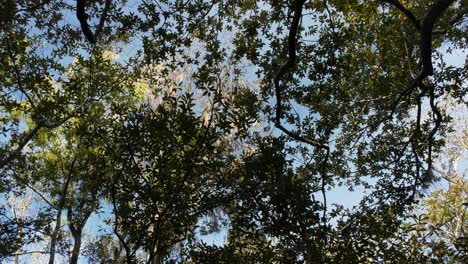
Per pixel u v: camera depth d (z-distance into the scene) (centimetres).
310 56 891
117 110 562
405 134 1065
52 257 1376
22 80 1093
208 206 600
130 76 1271
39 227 1302
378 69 1013
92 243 1571
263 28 893
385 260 610
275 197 621
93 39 653
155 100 1266
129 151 552
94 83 1227
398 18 940
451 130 1055
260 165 632
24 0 896
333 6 934
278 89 761
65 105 1171
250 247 639
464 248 510
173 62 852
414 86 820
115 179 555
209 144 562
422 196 953
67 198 1581
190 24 809
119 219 583
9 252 1196
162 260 606
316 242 612
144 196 554
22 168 1359
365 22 950
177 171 562
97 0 845
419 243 625
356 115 1062
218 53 865
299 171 796
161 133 541
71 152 1568
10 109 1116
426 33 627
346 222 646
